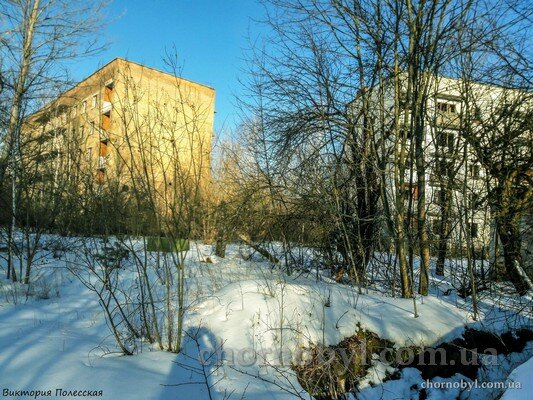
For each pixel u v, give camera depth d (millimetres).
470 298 8164
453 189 8250
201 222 9930
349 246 7871
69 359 4652
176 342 5434
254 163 9883
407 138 8438
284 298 6266
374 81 8617
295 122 8953
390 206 8469
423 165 8250
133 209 7020
